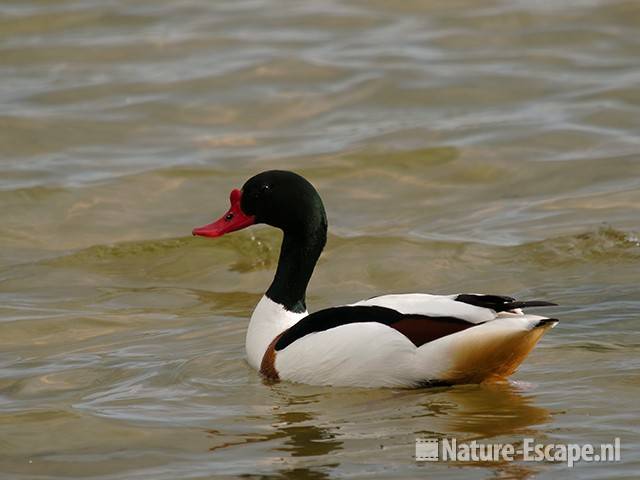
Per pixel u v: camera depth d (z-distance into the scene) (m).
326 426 10.02
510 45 23.56
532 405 10.27
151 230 16.66
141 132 20.20
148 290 14.59
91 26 24.97
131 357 12.11
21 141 19.75
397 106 21.06
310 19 25.28
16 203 17.34
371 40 23.98
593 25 24.17
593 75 22.03
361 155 18.84
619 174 17.83
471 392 10.58
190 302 14.13
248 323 13.13
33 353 12.43
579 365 11.17
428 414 10.16
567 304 13.18
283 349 11.06
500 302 10.55
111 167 18.70
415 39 23.98
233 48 23.69
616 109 20.34
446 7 25.58
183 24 25.11
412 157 18.75
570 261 14.73
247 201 11.84
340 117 20.72
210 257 15.62
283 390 10.84
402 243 15.59
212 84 21.91
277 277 11.73
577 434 9.64
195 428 10.10
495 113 20.52
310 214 11.66
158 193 17.77
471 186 17.91
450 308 10.55
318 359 10.79
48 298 14.30
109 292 14.52
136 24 25.11
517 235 15.77
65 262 15.58
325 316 10.98
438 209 17.14
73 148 19.59
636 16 24.44
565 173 18.03
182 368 11.62
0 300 14.18
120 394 11.04
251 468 9.25
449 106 20.94
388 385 10.65
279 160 18.81
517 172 18.20
